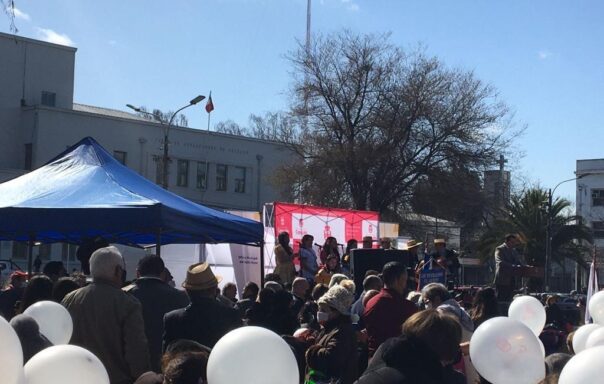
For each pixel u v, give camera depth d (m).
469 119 39.72
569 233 35.84
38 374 3.44
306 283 10.05
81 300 5.76
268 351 3.45
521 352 4.19
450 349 3.92
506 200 40.03
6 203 8.66
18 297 8.74
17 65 47.56
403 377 3.80
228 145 53.19
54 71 49.12
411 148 40.22
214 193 52.31
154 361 6.30
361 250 12.35
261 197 54.50
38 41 48.47
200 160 51.69
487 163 39.75
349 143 39.88
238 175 53.75
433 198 39.31
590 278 12.84
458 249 41.38
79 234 11.30
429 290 7.18
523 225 35.44
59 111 46.47
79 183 9.17
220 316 6.05
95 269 5.86
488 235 36.41
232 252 15.77
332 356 6.23
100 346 5.68
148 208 8.42
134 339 5.71
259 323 7.17
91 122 47.47
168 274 8.91
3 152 46.69
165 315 6.12
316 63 40.75
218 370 3.43
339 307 6.38
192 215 8.97
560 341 8.67
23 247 41.59
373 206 40.16
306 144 41.25
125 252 17.66
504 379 4.20
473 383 6.02
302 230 18.88
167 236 11.63
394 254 12.42
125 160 48.56
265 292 7.26
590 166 64.88
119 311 5.72
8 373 3.09
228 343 3.48
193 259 16.31
